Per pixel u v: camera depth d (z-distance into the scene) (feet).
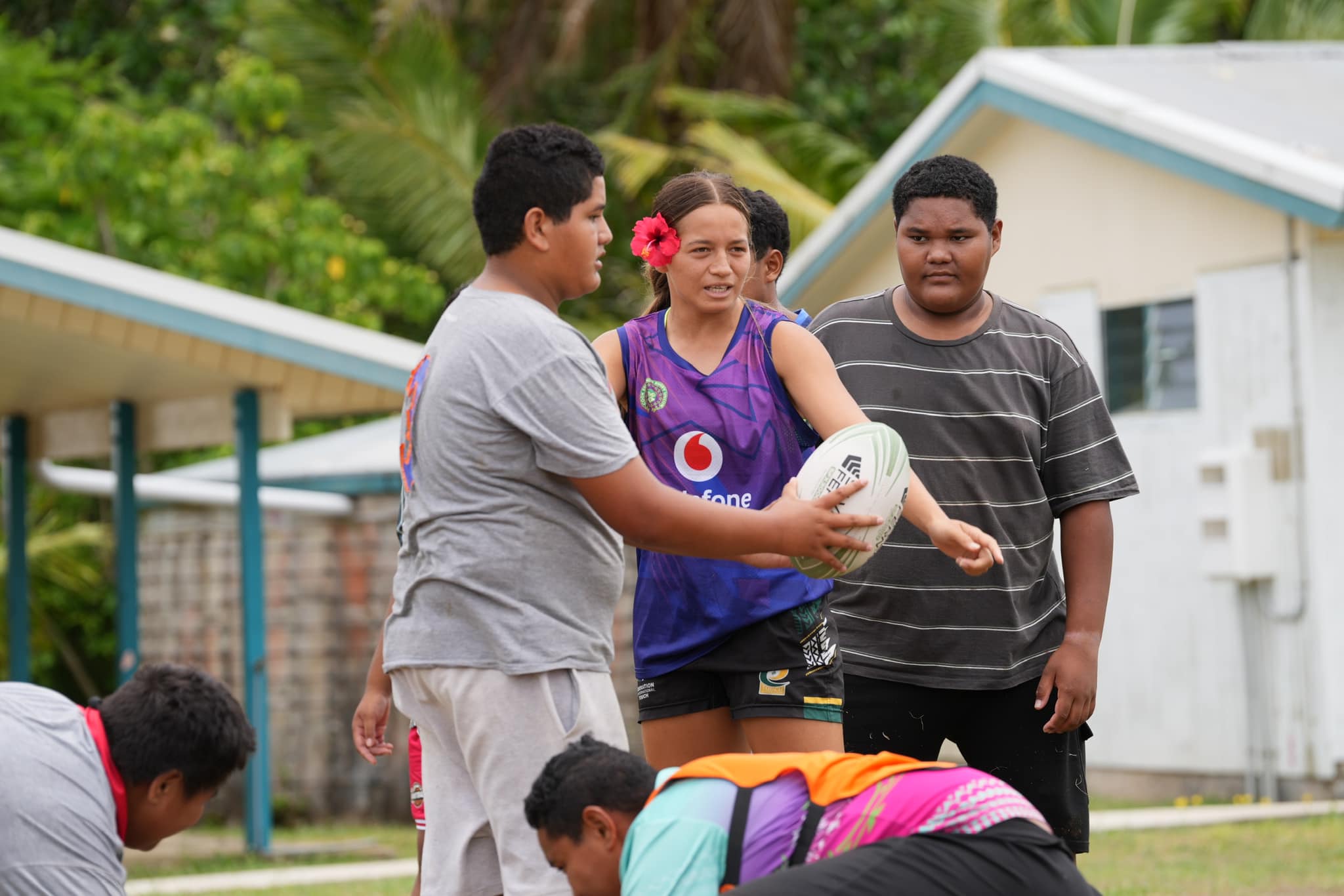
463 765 32.83
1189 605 97.25
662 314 37.65
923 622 40.40
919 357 41.09
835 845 28.86
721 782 29.48
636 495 30.94
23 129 165.68
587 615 32.01
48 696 30.94
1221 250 95.96
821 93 187.42
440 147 178.09
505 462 31.30
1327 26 173.06
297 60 181.98
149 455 167.22
